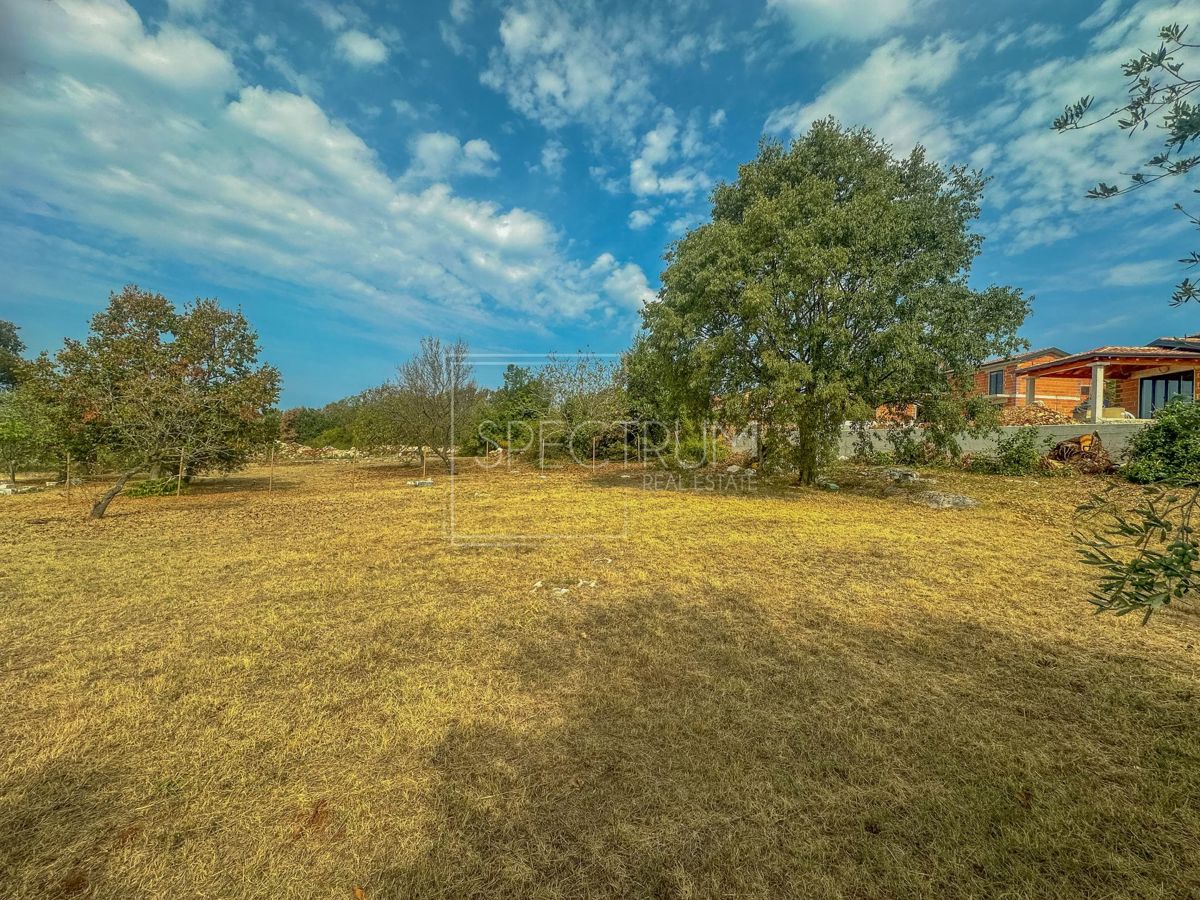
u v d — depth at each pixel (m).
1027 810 2.04
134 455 11.82
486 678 3.16
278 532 7.76
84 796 2.12
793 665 3.32
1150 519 1.58
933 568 5.50
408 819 2.00
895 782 2.20
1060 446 12.54
